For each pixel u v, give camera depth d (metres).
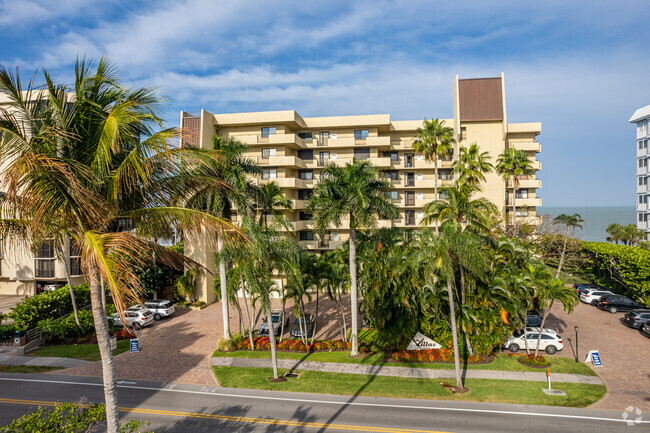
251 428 17.06
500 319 24.55
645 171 61.72
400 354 25.62
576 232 43.34
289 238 24.48
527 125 50.81
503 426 17.02
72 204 8.84
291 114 44.56
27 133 9.21
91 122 9.66
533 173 51.72
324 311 38.47
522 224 42.88
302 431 16.78
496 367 23.98
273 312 33.78
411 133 51.34
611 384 21.38
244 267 21.97
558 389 20.84
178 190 10.55
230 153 26.12
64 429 11.62
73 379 22.77
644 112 61.69
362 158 48.03
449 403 19.45
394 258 26.95
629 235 62.84
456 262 23.23
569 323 32.91
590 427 16.86
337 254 32.38
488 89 50.41
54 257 38.97
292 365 24.92
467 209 22.75
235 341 28.39
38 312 29.58
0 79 8.80
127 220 10.40
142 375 23.56
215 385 22.02
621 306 36.09
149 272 38.38
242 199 25.83
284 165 44.41
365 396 20.39
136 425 12.25
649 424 17.06
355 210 25.69
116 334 30.94
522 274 24.92
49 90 9.32
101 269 7.65
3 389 21.34
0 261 40.28
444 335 25.84
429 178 50.53
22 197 8.32
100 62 9.67
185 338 30.77
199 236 11.46
